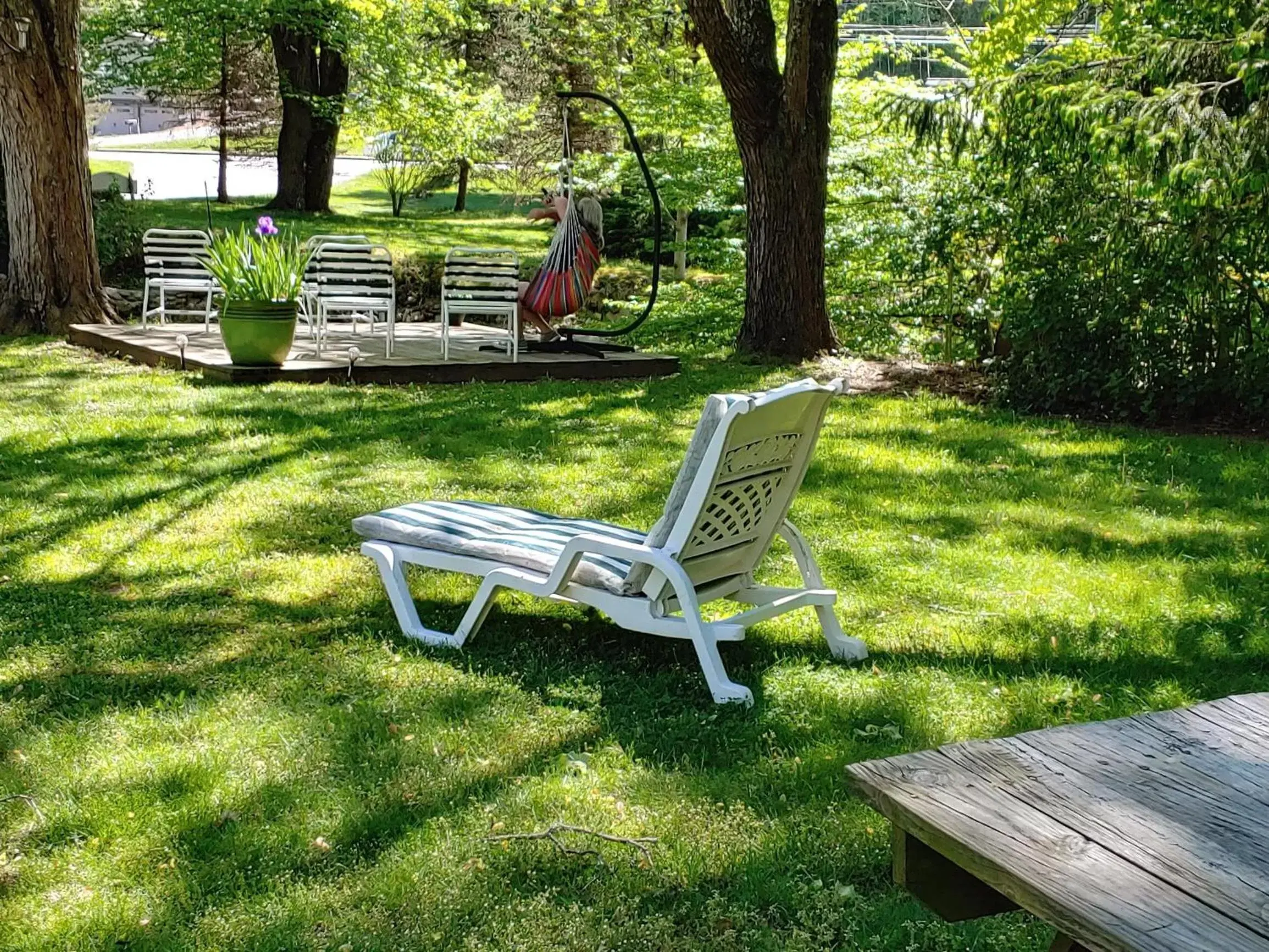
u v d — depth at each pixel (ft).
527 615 15.56
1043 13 52.90
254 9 67.05
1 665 13.67
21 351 37.81
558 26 79.41
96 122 127.24
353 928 8.66
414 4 73.10
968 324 39.63
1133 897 4.75
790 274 38.47
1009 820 5.37
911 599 16.38
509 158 86.33
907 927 8.69
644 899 9.07
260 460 23.47
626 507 20.95
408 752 11.44
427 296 54.24
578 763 11.13
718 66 36.60
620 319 50.67
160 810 10.28
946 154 39.73
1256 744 6.19
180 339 34.24
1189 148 28.25
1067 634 14.93
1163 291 30.53
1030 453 25.70
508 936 8.55
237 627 15.02
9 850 9.71
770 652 14.25
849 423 28.86
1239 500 21.77
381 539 15.15
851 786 5.92
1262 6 28.86
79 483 21.75
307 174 77.51
